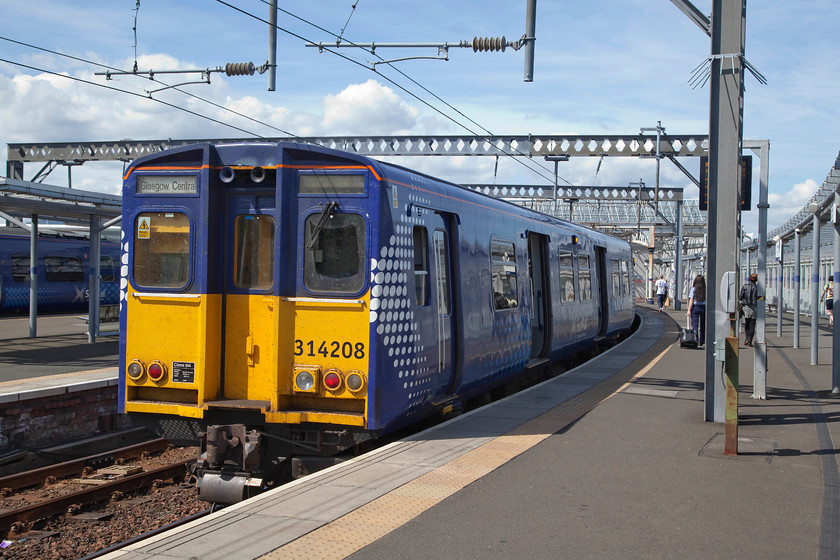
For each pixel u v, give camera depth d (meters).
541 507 6.01
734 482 6.77
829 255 29.95
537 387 12.46
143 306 7.94
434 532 5.41
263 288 7.82
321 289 7.57
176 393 7.91
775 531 5.48
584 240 18.02
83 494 8.62
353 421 7.40
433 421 10.53
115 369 14.05
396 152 26.36
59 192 15.77
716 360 9.50
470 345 10.08
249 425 7.72
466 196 10.34
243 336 7.85
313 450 7.60
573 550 5.09
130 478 9.27
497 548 5.11
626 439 8.49
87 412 12.00
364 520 5.64
